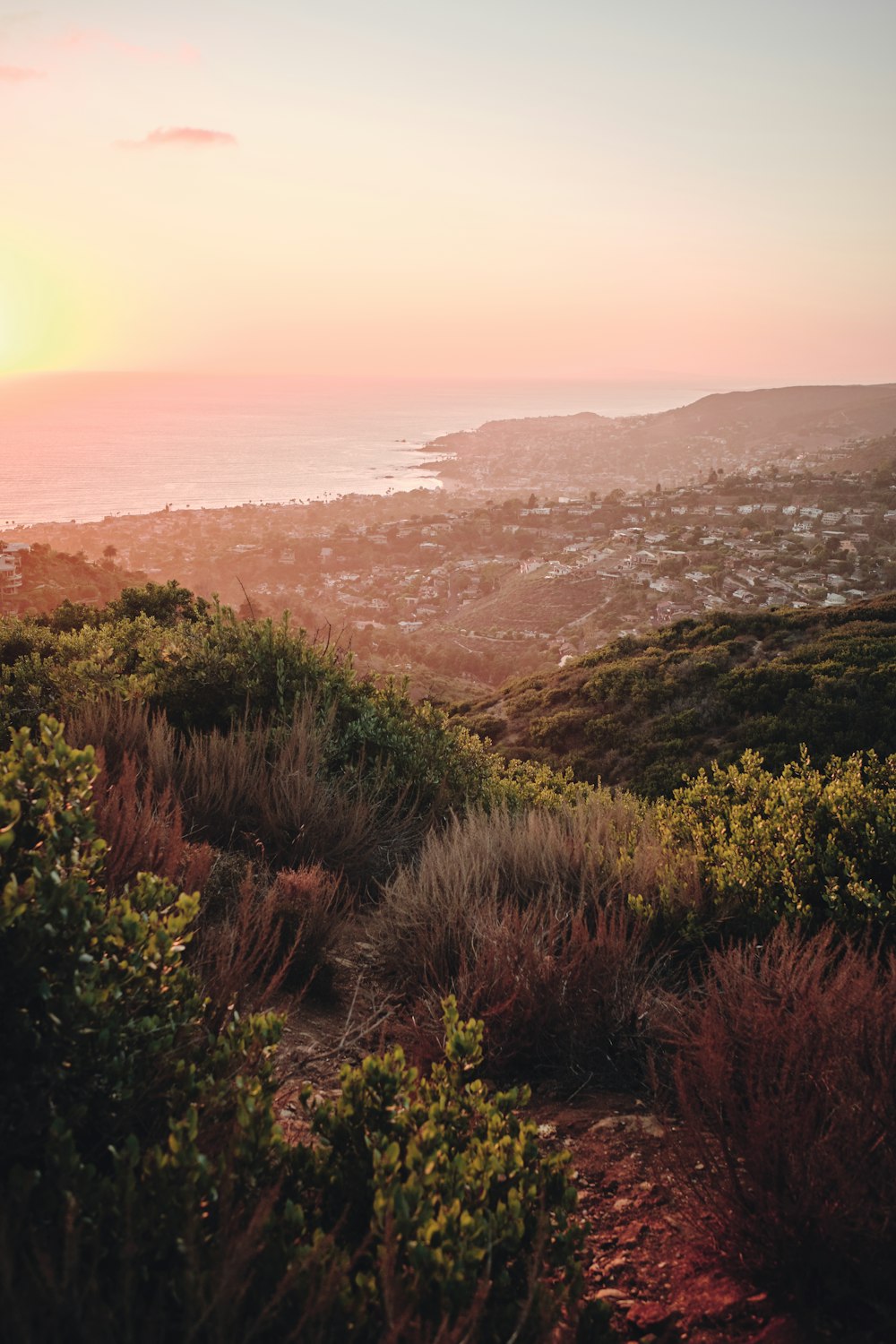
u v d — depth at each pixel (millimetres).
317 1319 1041
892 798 3572
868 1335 1342
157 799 3330
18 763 1543
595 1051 2420
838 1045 1687
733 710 19250
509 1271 1236
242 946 2162
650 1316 1433
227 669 5176
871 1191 1447
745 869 3197
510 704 25406
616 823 4461
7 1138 1235
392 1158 1283
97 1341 937
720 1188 1591
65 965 1355
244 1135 1278
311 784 3955
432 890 3195
